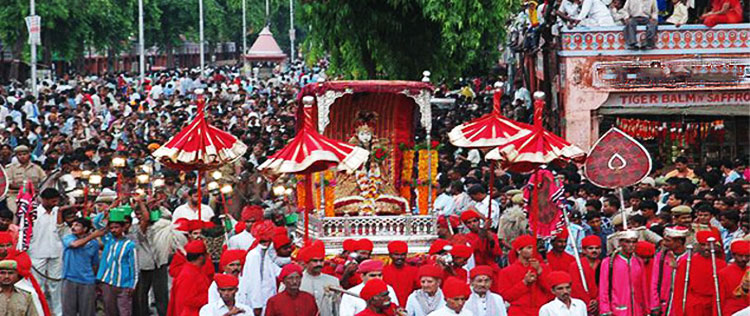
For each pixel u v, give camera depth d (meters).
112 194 21.31
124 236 20.03
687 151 34.53
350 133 21.38
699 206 19.77
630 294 17.34
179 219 20.73
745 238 17.62
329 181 20.81
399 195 21.38
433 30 37.06
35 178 26.67
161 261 20.73
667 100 33.56
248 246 19.86
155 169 30.83
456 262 17.31
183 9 109.94
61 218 21.94
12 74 78.75
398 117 21.38
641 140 34.66
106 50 104.19
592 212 20.64
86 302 19.69
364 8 35.97
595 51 33.34
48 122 45.00
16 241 21.22
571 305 15.82
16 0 77.88
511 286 16.95
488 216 19.59
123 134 40.72
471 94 52.81
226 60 137.38
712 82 33.28
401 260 17.27
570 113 33.53
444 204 23.19
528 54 41.69
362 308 15.66
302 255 16.77
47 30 82.19
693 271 17.39
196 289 17.19
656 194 22.95
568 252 20.20
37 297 16.77
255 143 33.75
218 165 20.09
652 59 33.34
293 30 121.56
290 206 22.11
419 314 15.89
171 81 73.56
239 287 17.59
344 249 17.88
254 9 123.31
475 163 31.84
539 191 18.73
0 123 43.12
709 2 35.12
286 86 71.19
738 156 31.75
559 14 33.41
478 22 35.78
